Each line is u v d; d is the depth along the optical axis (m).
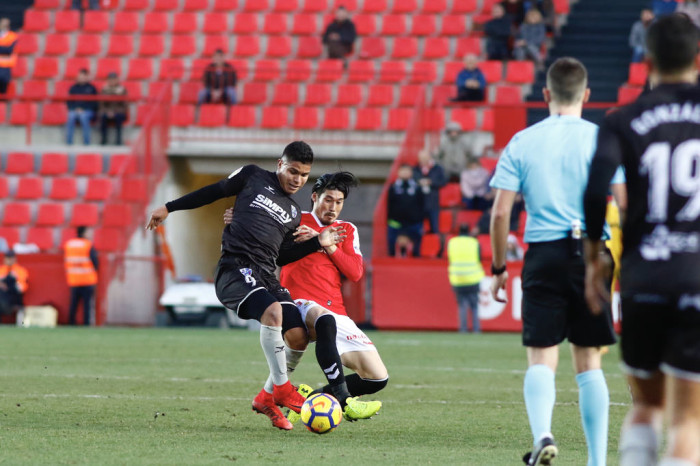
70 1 98.00
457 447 21.91
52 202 82.38
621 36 89.50
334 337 24.22
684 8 84.62
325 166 83.50
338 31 89.19
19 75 93.06
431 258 69.44
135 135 87.00
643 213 13.84
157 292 71.88
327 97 86.25
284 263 25.19
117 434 22.95
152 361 43.41
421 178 71.25
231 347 51.47
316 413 23.16
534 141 18.45
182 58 93.38
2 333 59.69
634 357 14.11
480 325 66.94
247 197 24.88
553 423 26.06
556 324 18.05
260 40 92.94
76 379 35.56
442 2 93.31
